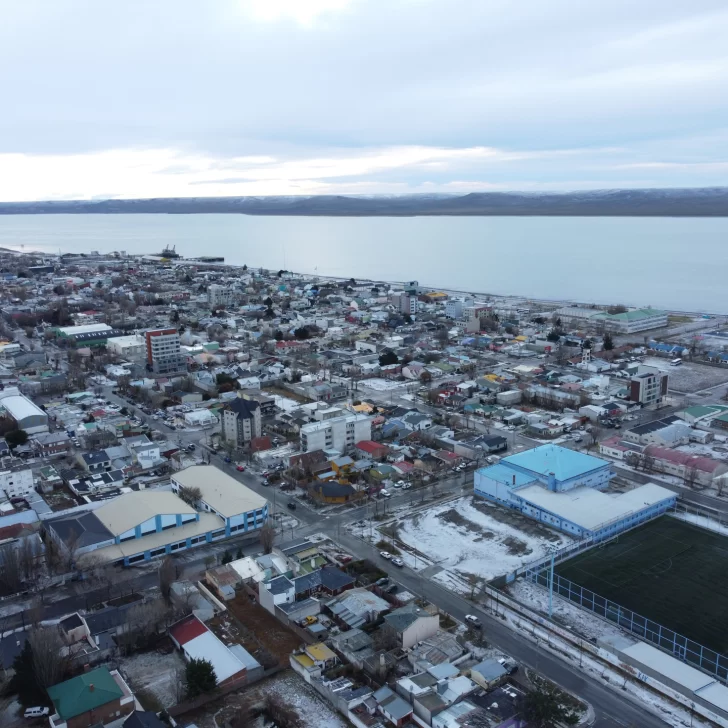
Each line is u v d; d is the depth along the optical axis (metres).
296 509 126.75
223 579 100.50
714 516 122.00
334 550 110.62
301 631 89.62
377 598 94.94
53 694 74.81
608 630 90.19
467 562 107.81
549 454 136.88
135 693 78.81
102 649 85.50
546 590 99.69
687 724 73.56
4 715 74.50
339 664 83.88
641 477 140.38
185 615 91.50
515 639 88.94
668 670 80.00
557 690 77.56
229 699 78.38
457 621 92.50
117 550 107.06
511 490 125.88
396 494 133.12
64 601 97.62
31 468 145.62
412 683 78.19
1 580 99.50
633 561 106.50
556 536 115.44
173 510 115.56
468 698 76.31
